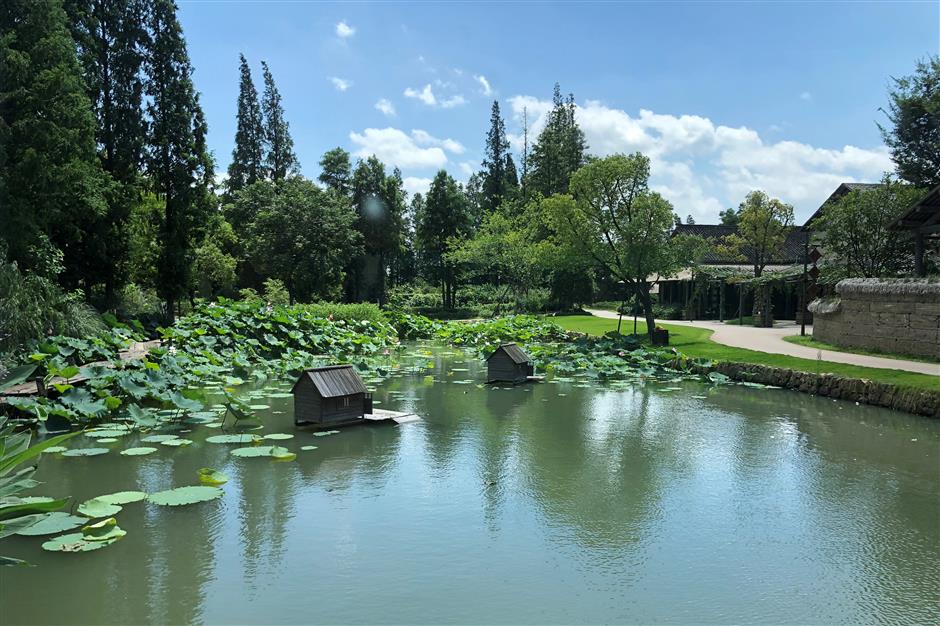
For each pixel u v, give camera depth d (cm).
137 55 2953
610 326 3047
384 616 464
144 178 3045
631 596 498
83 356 1483
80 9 2706
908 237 2206
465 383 1611
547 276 4925
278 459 870
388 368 1873
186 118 3078
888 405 1270
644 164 2466
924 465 869
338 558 561
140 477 783
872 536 622
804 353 1814
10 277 1470
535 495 736
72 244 2667
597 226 2562
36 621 454
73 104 2072
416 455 902
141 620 456
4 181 1842
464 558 564
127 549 575
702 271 3662
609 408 1273
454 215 5475
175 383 1169
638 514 679
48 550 568
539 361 1978
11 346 1354
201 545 586
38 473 797
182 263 3138
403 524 641
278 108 5869
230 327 2067
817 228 2638
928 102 2352
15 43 1973
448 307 5238
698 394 1453
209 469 752
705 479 803
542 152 6175
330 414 1074
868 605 488
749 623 460
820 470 845
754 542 607
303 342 2120
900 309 1708
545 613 470
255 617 461
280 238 4100
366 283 5522
